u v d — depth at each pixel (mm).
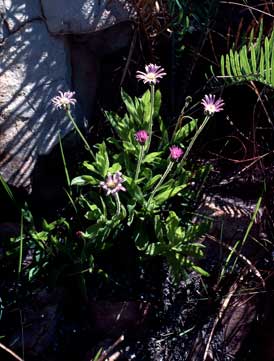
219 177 2025
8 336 1789
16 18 1905
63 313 1854
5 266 1876
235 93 2135
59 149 1966
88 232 1726
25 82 1915
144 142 1648
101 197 1779
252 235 1939
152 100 1659
